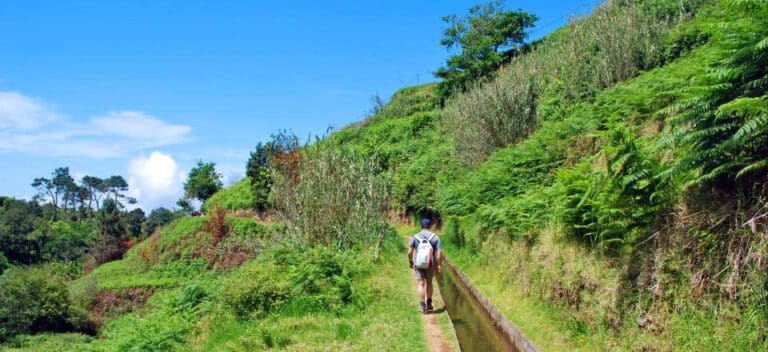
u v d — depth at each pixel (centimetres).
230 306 1042
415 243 1097
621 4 2786
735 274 499
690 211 609
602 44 2172
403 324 947
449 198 2150
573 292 783
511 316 907
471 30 5981
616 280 681
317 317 975
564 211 852
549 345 733
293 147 2005
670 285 589
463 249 1795
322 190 1703
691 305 547
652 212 693
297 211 1706
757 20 543
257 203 4762
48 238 8494
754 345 459
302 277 1105
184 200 7419
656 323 587
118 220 7150
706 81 597
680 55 1797
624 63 2008
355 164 1839
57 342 2881
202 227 4141
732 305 501
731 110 530
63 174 15012
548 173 1576
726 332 491
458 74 5809
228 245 3762
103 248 6216
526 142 1814
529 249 1061
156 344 982
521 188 1599
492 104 2183
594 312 711
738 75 553
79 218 13438
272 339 853
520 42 6066
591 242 805
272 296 1051
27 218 8525
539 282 931
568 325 769
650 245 661
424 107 5975
